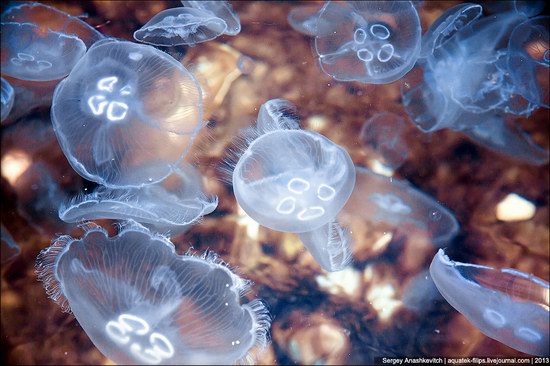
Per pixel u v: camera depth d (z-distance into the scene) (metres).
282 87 1.39
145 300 1.25
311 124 1.38
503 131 1.38
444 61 1.40
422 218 1.35
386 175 1.36
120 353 1.26
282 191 1.31
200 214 1.31
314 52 1.41
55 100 1.32
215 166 1.34
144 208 1.29
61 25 1.38
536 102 1.39
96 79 1.33
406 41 1.40
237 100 1.38
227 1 1.43
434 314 1.32
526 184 1.36
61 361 1.28
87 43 1.39
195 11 1.40
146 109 1.33
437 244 1.34
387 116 1.39
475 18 1.40
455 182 1.37
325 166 1.32
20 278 1.30
